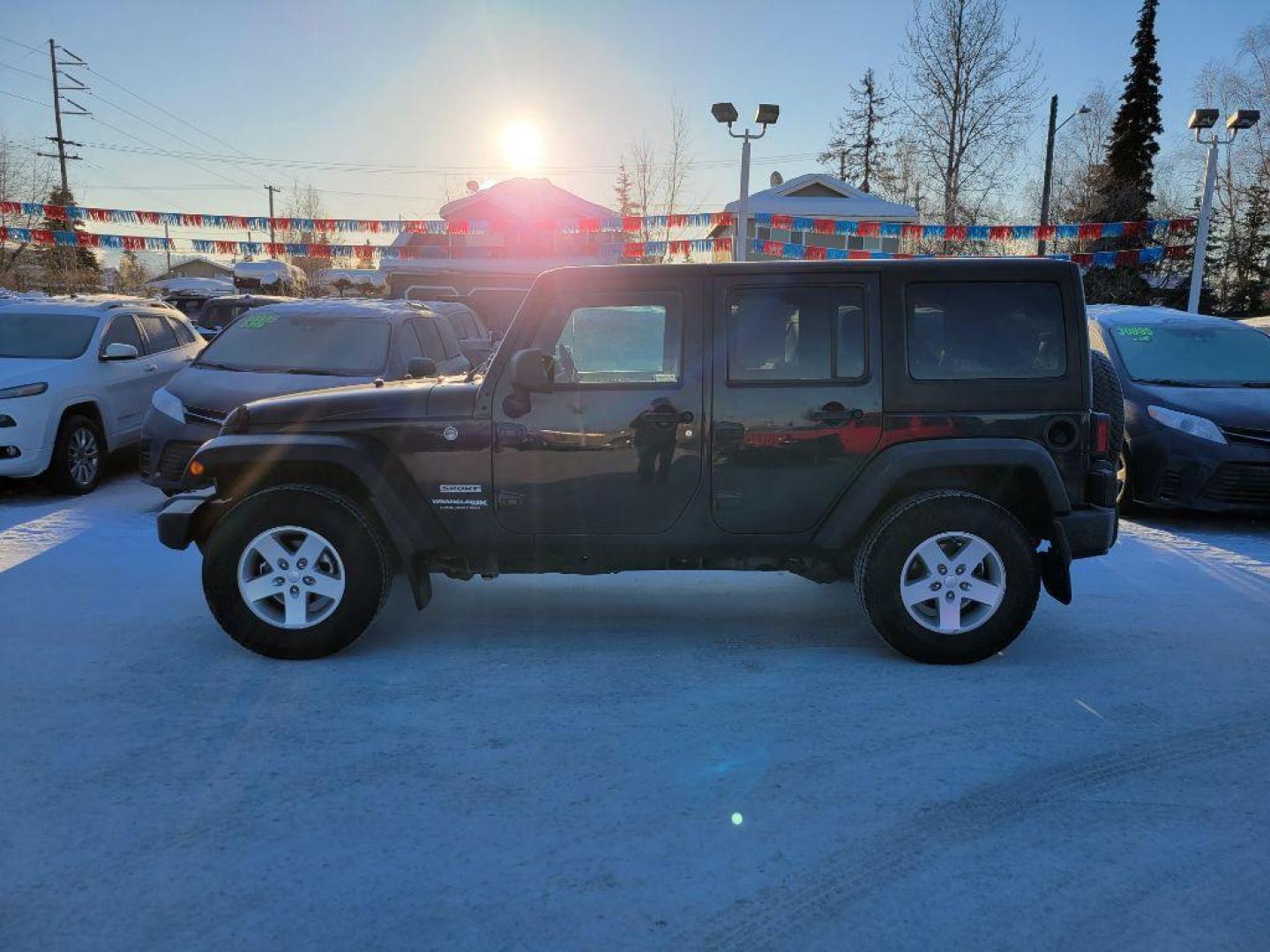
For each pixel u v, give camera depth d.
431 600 5.34
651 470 4.31
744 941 2.42
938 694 4.02
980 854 2.82
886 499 4.38
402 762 3.38
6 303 9.35
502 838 2.88
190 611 5.11
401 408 4.38
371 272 41.09
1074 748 3.52
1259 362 8.02
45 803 3.06
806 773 3.31
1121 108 44.28
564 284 4.31
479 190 33.59
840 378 4.26
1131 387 7.74
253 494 4.34
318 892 2.61
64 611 5.09
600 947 2.40
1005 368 4.27
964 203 32.56
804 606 5.27
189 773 3.28
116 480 9.31
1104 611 5.25
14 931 2.43
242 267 34.44
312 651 4.33
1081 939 2.44
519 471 4.34
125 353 8.86
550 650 4.54
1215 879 2.70
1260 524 7.62
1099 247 36.28
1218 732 3.68
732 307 4.27
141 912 2.51
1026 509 4.48
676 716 3.78
